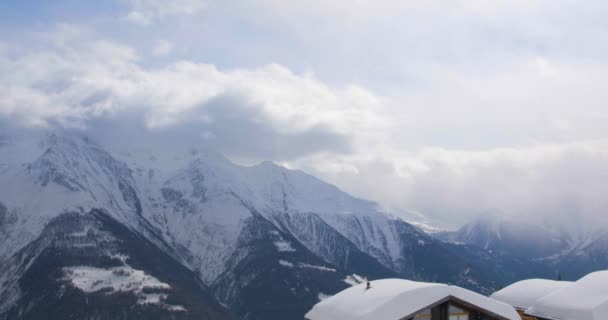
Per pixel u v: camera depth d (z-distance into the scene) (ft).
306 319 201.87
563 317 196.44
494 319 170.30
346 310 181.98
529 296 233.96
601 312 188.96
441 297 170.19
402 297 169.58
